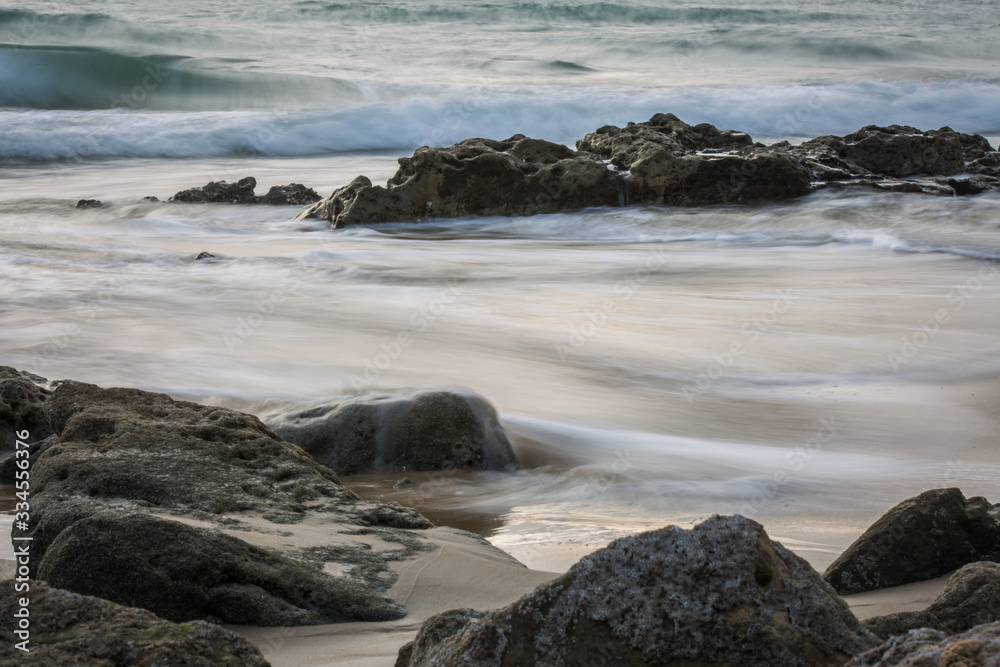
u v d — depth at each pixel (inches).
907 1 2391.7
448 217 681.6
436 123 1129.4
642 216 657.6
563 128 1168.2
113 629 101.4
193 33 1547.7
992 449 282.0
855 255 572.7
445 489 249.4
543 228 667.4
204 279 521.3
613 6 2007.9
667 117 792.9
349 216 666.8
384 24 1861.5
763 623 92.0
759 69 1588.3
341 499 194.5
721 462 271.3
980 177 723.4
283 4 1872.5
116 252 584.7
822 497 241.0
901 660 77.7
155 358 367.9
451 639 99.7
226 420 217.2
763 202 689.0
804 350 392.5
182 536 146.7
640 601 93.4
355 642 135.7
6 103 1248.8
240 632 139.6
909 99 1274.6
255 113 1091.3
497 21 1955.0
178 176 906.7
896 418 313.9
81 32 1514.5
